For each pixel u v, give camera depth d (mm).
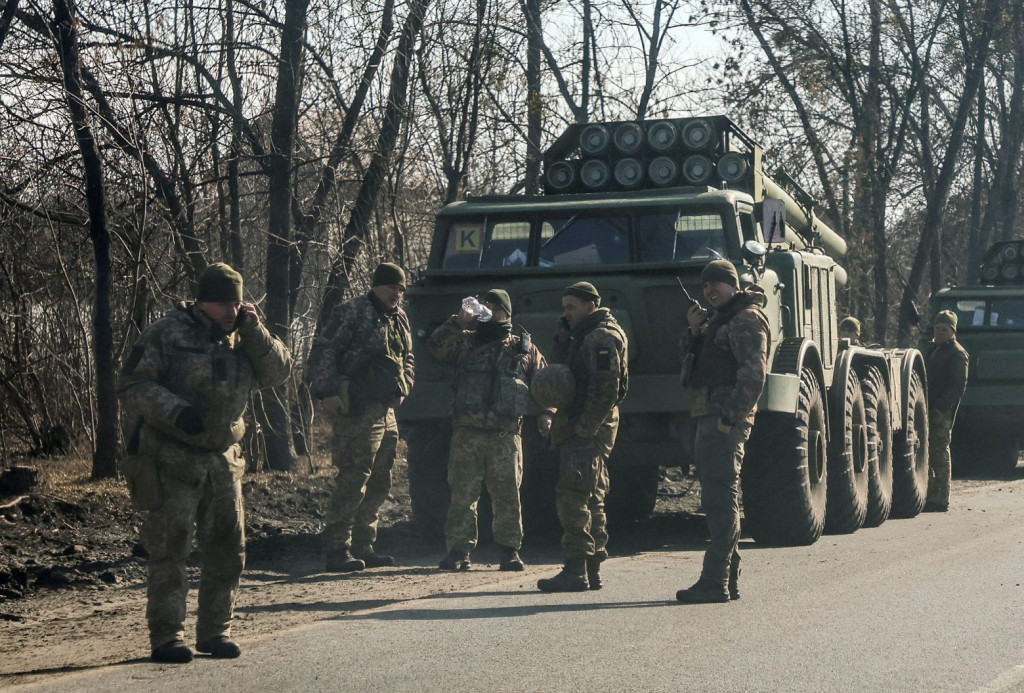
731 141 13930
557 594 8969
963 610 8227
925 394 16984
